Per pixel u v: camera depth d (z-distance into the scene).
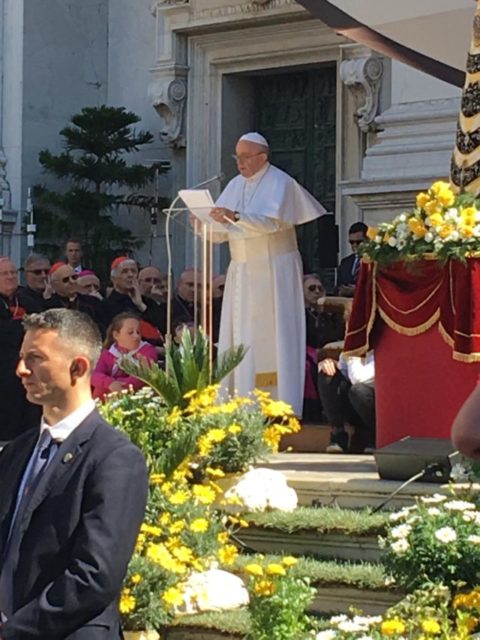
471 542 6.05
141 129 18.69
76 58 19.08
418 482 7.37
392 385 8.05
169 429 7.63
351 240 12.83
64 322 4.88
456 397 7.79
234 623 6.61
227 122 17.67
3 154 18.64
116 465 4.71
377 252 7.95
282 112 17.64
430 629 5.58
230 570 7.12
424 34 12.12
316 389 10.98
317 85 17.34
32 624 4.52
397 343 8.02
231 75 17.64
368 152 14.34
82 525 4.64
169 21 17.64
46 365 4.85
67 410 4.88
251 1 16.69
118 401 7.89
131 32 18.94
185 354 8.07
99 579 4.55
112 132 17.69
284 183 10.37
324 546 7.19
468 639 5.57
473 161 8.09
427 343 7.88
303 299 10.50
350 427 9.58
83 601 4.53
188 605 6.77
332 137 17.19
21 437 5.02
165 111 17.78
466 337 7.62
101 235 17.50
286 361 10.34
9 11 18.81
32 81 18.75
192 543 6.91
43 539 4.68
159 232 18.09
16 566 4.71
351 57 15.88
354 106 16.19
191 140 17.78
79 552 4.59
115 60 19.08
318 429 9.95
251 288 10.40
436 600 5.91
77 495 4.70
